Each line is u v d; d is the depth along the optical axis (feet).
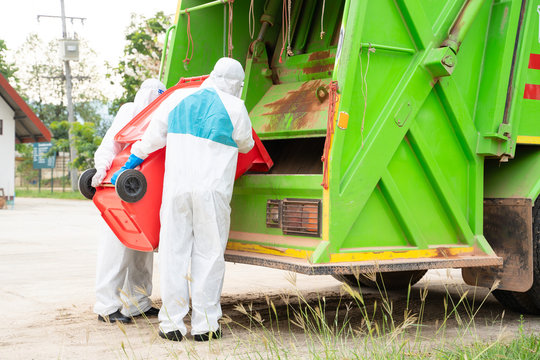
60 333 14.83
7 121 73.05
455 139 15.60
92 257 28.96
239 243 15.88
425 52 14.74
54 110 218.79
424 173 15.15
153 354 12.91
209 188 13.50
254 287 21.61
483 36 15.99
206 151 13.65
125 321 15.87
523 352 11.87
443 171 15.39
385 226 14.57
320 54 17.25
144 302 16.61
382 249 14.28
